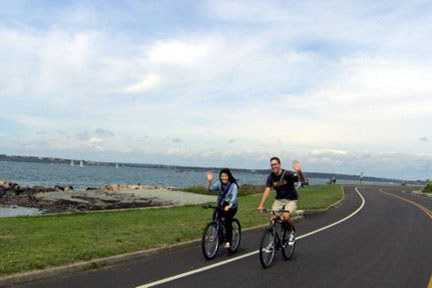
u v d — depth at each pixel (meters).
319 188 48.50
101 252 9.38
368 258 10.77
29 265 8.01
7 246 9.59
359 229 16.55
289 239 10.31
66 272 8.20
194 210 20.00
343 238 14.09
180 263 9.45
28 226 13.09
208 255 9.91
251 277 8.42
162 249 10.56
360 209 26.22
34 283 7.48
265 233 9.27
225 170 10.30
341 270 9.34
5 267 7.73
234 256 10.45
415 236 14.99
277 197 10.22
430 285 8.32
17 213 25.80
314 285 8.03
